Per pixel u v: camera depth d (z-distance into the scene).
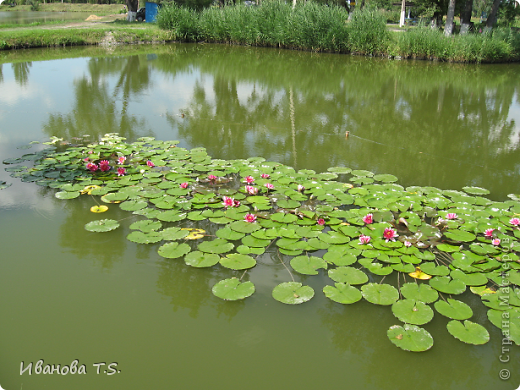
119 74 8.94
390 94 7.98
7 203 3.21
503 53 12.88
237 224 2.94
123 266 2.53
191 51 13.35
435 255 2.68
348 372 1.84
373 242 2.75
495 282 2.41
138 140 4.81
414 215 3.08
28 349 1.92
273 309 2.21
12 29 14.03
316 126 5.77
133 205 3.19
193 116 6.00
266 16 14.85
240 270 2.52
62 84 7.70
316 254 2.67
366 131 5.61
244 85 8.45
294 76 9.69
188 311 2.18
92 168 3.75
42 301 2.23
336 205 3.24
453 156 4.71
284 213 3.10
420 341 1.97
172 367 1.84
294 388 1.75
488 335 2.02
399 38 13.06
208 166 3.96
